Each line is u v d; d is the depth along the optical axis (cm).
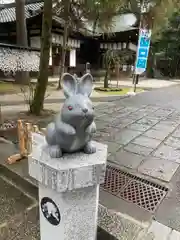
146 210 190
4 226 178
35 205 204
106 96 841
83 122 109
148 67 2062
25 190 226
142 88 1159
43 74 492
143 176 246
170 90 1095
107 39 1592
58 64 1442
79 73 1515
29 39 1301
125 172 254
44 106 605
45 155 123
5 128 397
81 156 123
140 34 858
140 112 577
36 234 169
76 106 106
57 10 891
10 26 1323
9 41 1402
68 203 120
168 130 426
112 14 709
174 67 2247
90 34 1404
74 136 112
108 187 224
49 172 112
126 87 1176
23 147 271
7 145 323
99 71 1620
